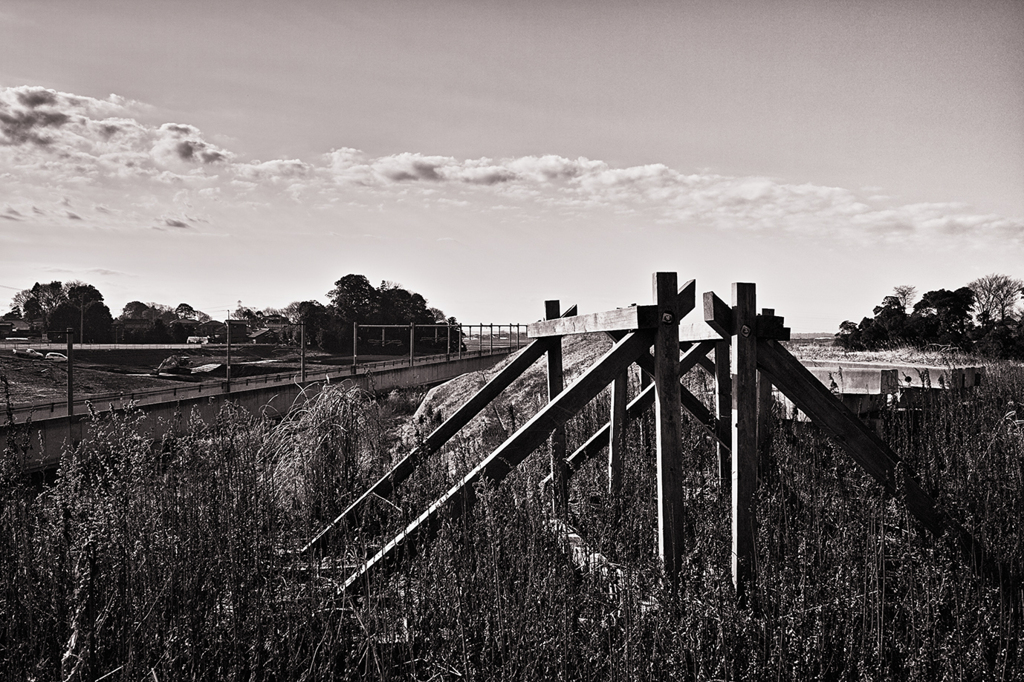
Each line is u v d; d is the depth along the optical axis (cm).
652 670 317
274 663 331
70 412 3553
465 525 401
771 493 484
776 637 342
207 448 536
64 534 363
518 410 1067
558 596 348
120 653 329
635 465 644
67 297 10375
